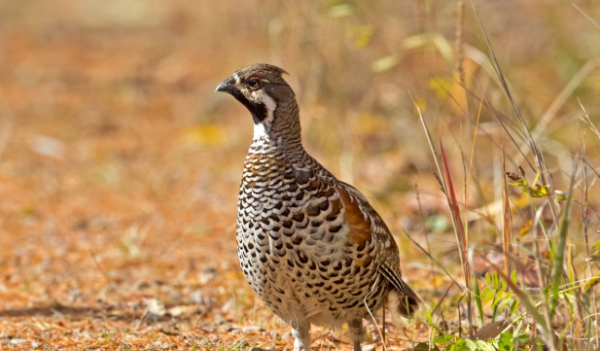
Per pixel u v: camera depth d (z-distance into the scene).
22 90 20.88
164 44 25.97
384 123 15.97
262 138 7.28
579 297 6.77
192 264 11.28
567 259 7.25
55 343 8.30
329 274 7.06
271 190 7.04
